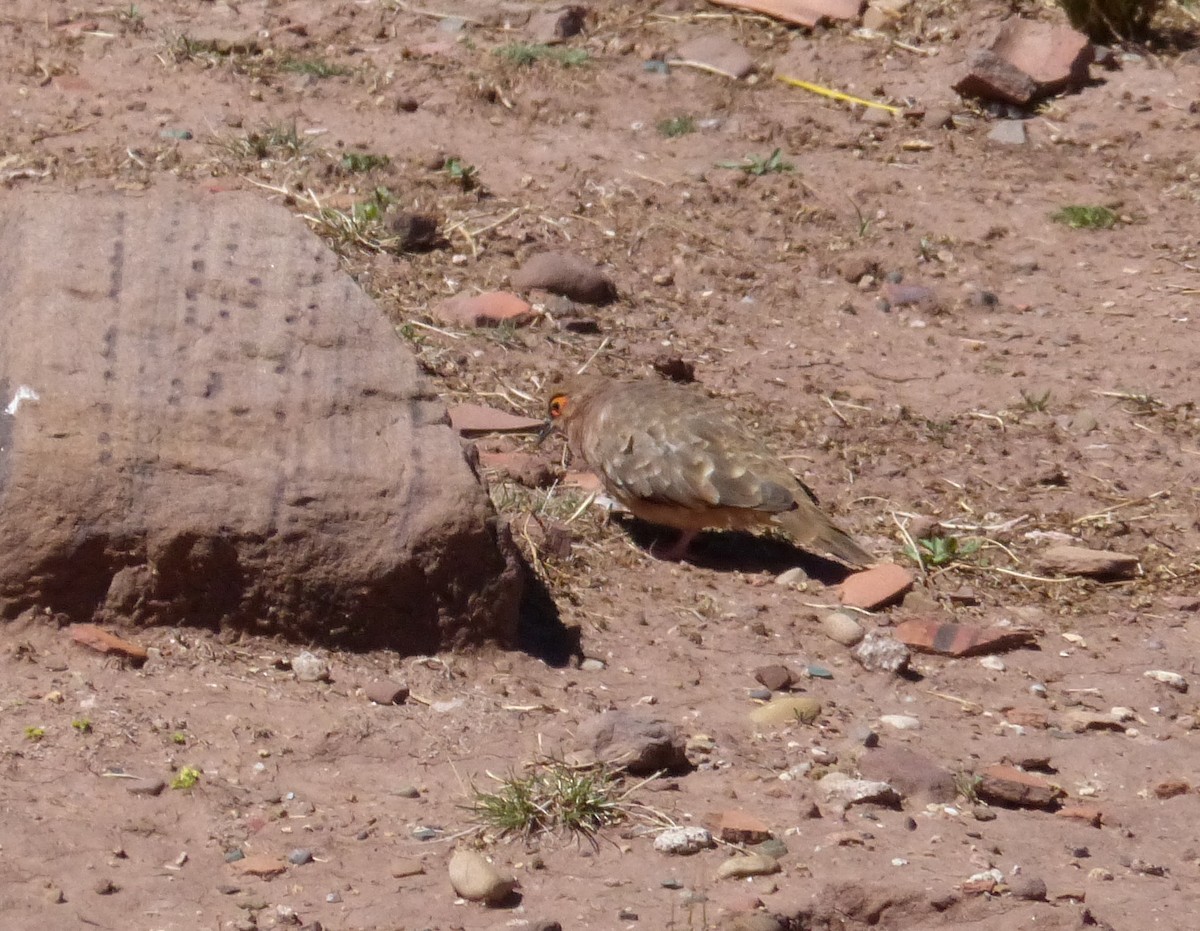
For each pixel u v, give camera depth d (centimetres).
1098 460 1415
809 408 1452
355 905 784
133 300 1020
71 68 1884
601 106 1969
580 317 1541
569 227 1700
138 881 788
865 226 1769
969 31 2170
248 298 1034
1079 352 1596
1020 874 845
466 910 788
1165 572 1252
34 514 953
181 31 2017
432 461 1002
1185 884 865
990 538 1278
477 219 1675
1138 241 1806
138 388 987
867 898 813
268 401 998
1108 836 910
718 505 1162
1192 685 1102
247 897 783
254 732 908
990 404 1498
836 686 1053
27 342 993
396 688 957
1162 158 1970
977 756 982
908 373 1538
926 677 1080
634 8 2228
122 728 894
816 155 1919
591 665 1037
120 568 964
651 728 923
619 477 1194
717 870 831
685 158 1881
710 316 1598
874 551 1241
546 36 2123
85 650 945
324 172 1706
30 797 833
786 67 2106
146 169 1661
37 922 752
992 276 1725
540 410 1377
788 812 891
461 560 995
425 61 2019
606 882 819
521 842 848
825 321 1617
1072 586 1224
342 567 980
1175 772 987
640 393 1221
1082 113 2058
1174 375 1559
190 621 977
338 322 1037
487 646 1009
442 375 1407
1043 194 1884
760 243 1731
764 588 1178
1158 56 2191
